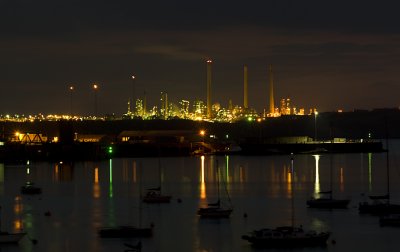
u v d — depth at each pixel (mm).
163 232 167500
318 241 153875
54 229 172500
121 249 150500
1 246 155125
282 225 175875
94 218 187625
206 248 151375
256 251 149125
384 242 156375
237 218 186625
